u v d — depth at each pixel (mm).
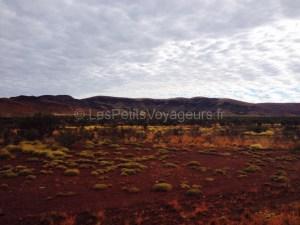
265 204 14781
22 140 36000
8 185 16766
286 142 42250
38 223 11500
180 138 43250
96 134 46719
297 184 19344
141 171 21797
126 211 13203
